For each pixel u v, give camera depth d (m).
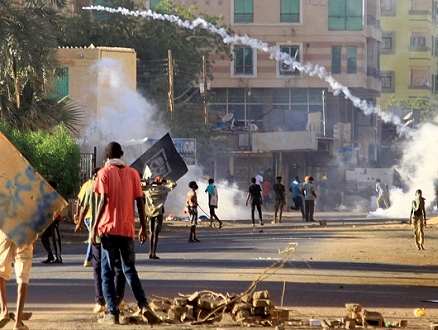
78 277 20.20
